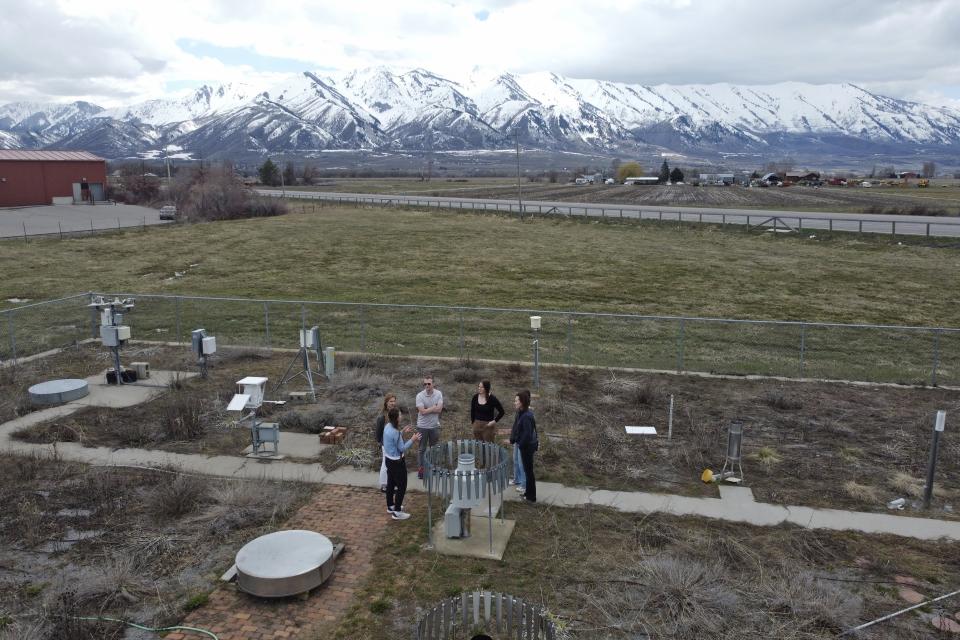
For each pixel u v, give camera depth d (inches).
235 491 446.6
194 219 2812.5
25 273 1553.9
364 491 465.1
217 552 387.2
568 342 850.1
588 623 326.3
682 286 1438.2
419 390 684.1
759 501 453.7
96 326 962.7
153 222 2719.0
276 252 1913.1
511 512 436.1
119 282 1467.8
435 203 3597.4
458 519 393.1
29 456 514.9
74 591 344.2
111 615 330.0
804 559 383.6
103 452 530.3
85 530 410.3
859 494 460.1
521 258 1815.9
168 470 494.0
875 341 987.9
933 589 355.3
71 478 483.2
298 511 435.5
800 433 580.4
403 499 445.1
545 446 543.2
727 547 393.1
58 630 314.8
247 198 3019.2
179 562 377.4
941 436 575.2
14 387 697.6
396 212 3132.4
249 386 568.4
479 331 1020.5
